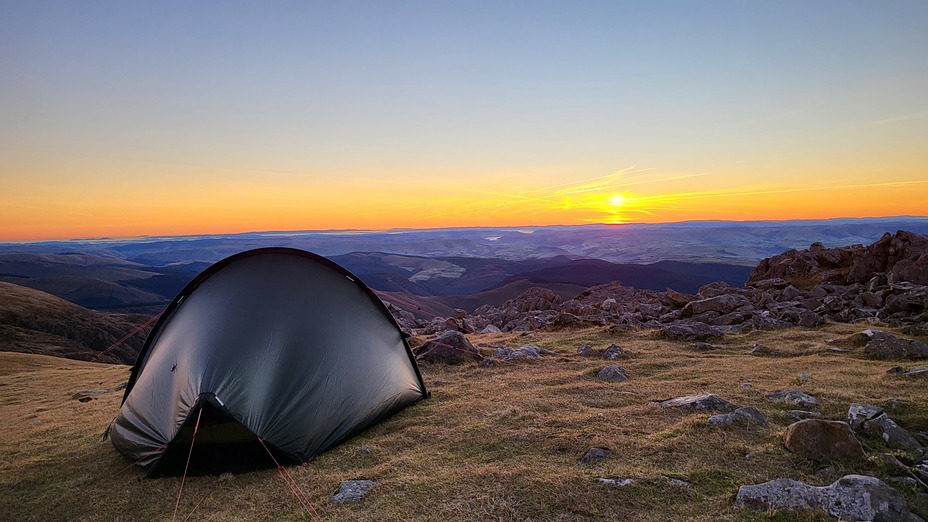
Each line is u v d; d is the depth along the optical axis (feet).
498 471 28.04
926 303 77.56
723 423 33.09
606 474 26.63
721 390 43.86
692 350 67.51
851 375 47.21
